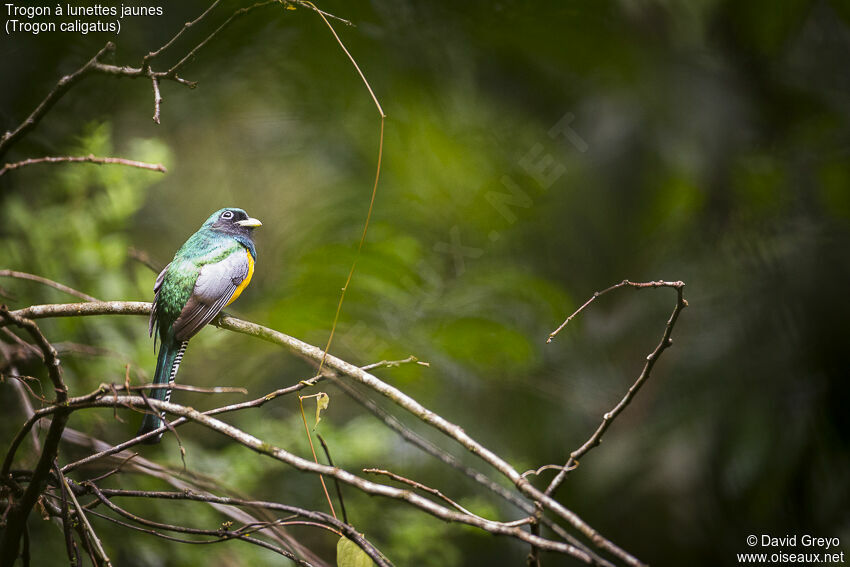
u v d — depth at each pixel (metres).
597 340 13.86
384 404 12.60
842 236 13.62
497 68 11.55
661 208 13.37
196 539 9.34
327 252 10.41
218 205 13.21
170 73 5.07
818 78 13.47
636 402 13.89
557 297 12.09
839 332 13.16
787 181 13.80
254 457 10.91
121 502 8.83
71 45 8.67
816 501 13.22
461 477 12.70
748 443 13.32
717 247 13.91
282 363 13.39
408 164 12.01
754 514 13.41
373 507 11.83
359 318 10.75
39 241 9.23
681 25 12.20
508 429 13.29
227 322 6.95
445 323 11.00
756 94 13.04
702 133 12.69
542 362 12.57
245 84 10.28
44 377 8.52
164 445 10.14
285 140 12.55
